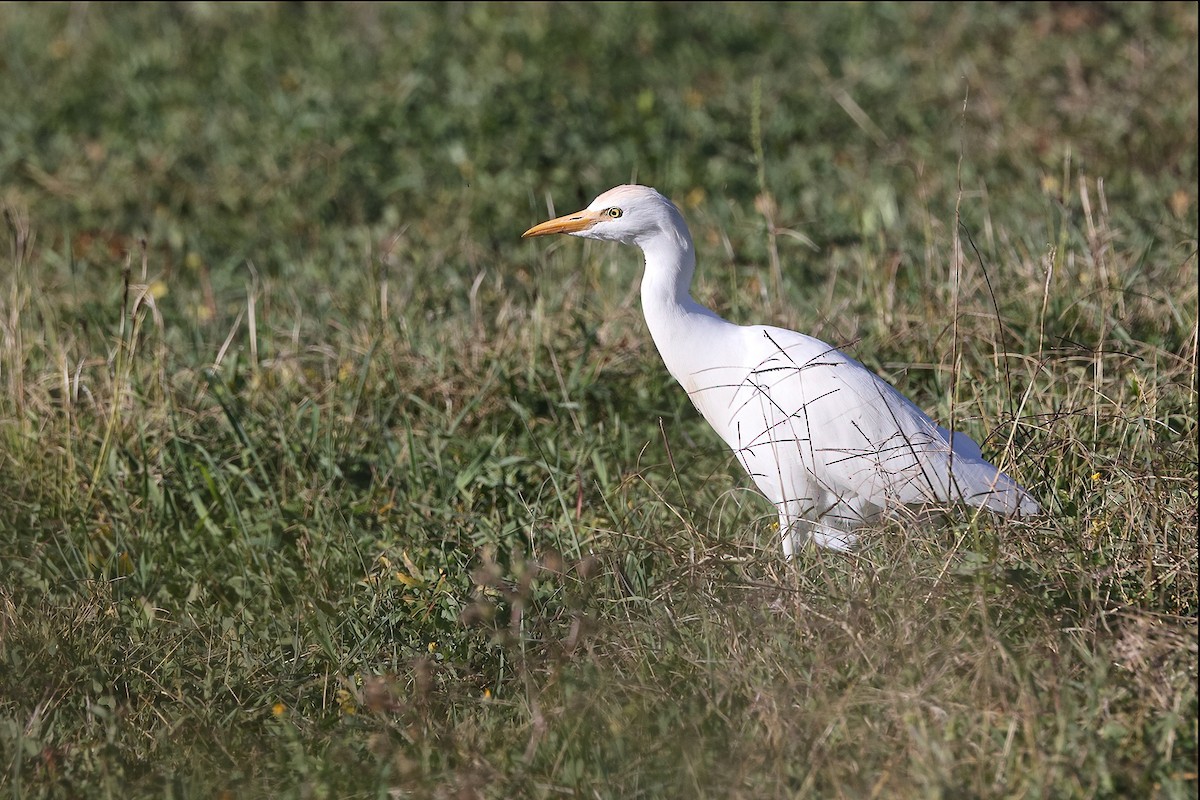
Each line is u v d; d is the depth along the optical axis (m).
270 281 14.95
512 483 10.47
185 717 7.92
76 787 7.28
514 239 15.80
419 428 11.55
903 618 7.32
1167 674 6.81
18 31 24.98
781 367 8.99
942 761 6.35
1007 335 11.51
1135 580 7.73
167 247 16.67
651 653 7.78
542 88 19.56
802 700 7.09
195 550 10.27
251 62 21.97
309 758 7.51
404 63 21.09
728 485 10.45
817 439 9.16
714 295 12.94
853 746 6.78
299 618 8.98
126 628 9.00
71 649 8.59
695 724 7.05
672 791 6.76
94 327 13.22
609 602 8.34
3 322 12.13
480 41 22.09
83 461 10.95
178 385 11.96
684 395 11.83
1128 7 20.95
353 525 10.16
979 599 7.22
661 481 10.61
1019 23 21.02
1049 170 16.30
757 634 7.58
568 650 7.82
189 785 7.30
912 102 18.91
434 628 8.63
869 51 21.09
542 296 12.95
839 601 7.59
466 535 9.62
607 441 11.20
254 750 7.70
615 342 12.21
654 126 18.28
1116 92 18.27
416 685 7.91
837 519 9.38
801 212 15.91
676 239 9.53
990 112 18.09
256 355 12.08
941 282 12.67
